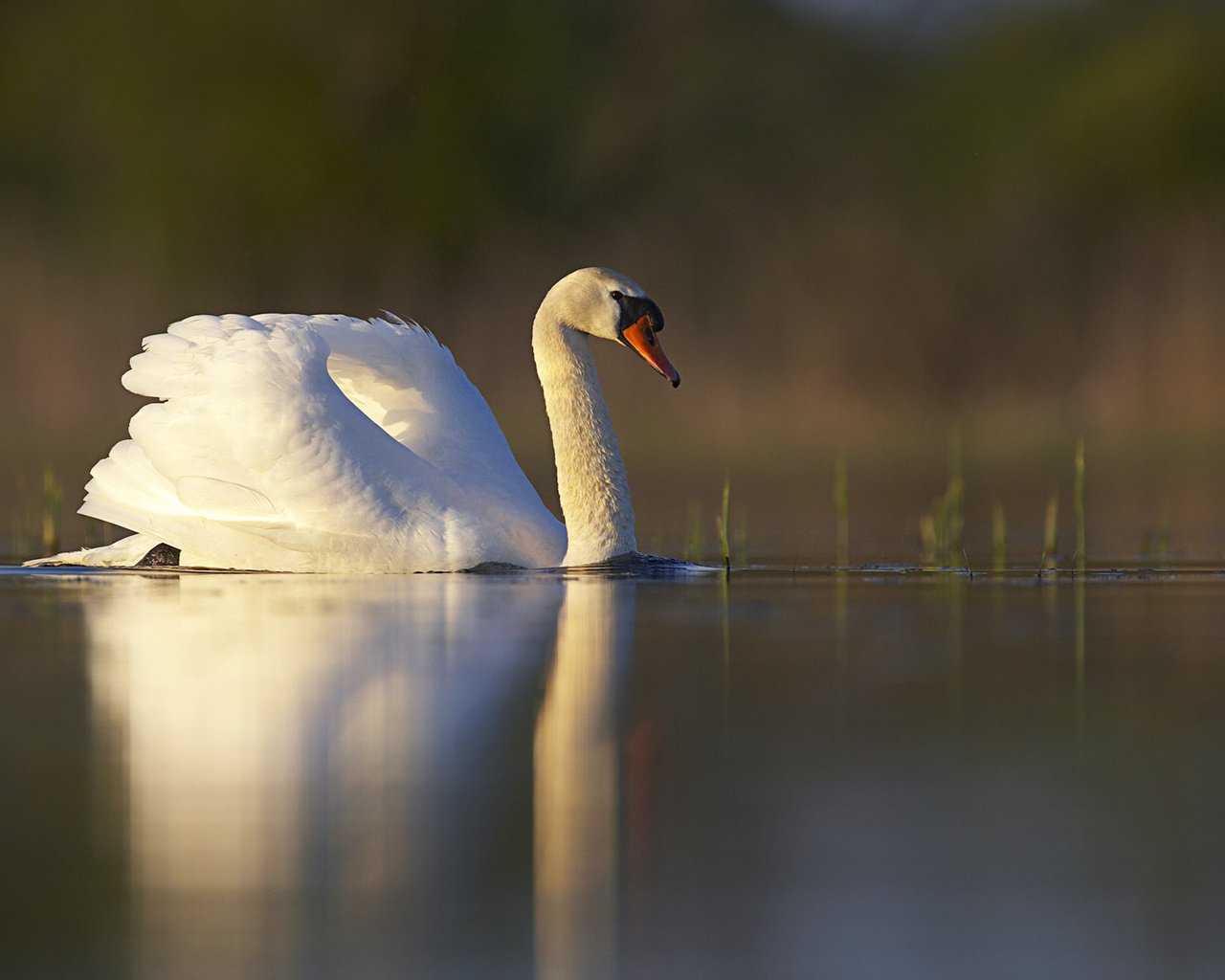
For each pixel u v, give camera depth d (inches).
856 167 1723.7
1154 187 1641.2
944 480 986.1
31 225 1689.2
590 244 1738.4
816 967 227.6
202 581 543.5
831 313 1601.9
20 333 1577.3
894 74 1800.0
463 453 593.6
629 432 1427.2
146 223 1691.7
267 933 236.7
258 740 328.8
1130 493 907.4
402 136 1760.6
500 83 1768.0
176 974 223.5
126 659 399.2
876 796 295.3
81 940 233.6
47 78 1745.8
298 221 1720.0
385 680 376.5
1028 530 745.0
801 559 633.6
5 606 484.1
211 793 296.2
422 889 252.5
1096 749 324.2
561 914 243.6
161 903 247.0
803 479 1005.8
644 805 289.7
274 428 551.5
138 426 561.6
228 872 259.6
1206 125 1647.4
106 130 1729.8
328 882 254.1
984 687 375.9
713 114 1764.3
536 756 318.3
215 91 1748.3
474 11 1790.1
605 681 379.6
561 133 1777.8
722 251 1684.3
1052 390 1561.3
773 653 414.6
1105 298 1589.6
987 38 1792.6
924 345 1583.4
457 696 363.3
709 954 231.3
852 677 386.9
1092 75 1722.4
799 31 1825.8
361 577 548.4
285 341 565.3
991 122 1727.4
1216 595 519.2
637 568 582.2
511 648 413.1
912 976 224.8
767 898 251.0
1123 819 283.7
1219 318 1513.3
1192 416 1472.7
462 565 560.7
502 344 1686.8
